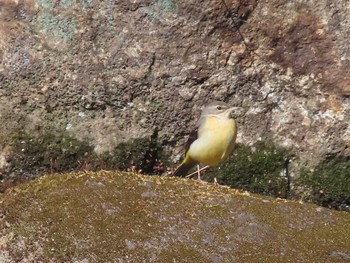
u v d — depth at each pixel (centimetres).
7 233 967
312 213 1042
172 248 965
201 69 1128
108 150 1148
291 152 1148
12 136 1139
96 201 1009
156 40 1120
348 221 1038
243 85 1136
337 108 1132
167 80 1129
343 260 973
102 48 1120
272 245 984
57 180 1041
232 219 1015
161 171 1167
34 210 990
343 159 1145
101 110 1141
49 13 1117
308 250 983
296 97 1138
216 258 960
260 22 1120
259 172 1159
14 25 1122
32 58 1123
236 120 1142
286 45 1125
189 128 1148
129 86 1129
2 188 1152
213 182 1141
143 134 1147
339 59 1122
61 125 1141
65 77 1127
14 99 1134
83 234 965
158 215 1005
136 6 1113
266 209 1038
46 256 946
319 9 1116
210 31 1120
